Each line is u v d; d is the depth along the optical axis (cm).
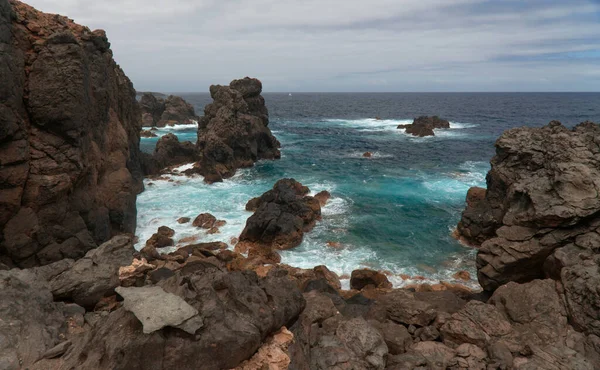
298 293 1056
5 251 1658
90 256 1372
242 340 798
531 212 1747
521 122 10125
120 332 750
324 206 3400
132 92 3559
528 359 1035
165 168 4753
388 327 1207
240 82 5816
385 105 19200
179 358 741
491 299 1405
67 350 834
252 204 3288
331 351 941
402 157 5584
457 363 1030
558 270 1492
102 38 2294
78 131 1881
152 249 2261
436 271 2300
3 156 1606
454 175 4462
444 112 13925
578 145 1978
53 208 1816
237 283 935
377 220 3078
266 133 5616
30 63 1775
